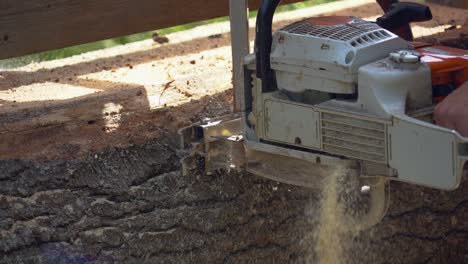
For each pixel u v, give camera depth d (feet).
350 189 10.05
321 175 9.79
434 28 14.74
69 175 10.67
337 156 9.17
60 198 10.73
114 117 11.52
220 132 10.68
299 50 9.14
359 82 8.67
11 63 17.84
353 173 9.45
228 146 10.61
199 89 12.44
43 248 10.89
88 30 12.23
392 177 8.59
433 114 8.73
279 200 11.46
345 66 8.71
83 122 11.39
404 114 8.37
